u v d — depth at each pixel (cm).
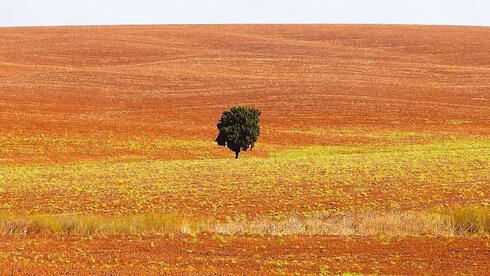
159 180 8338
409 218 5012
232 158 12656
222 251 4200
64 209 6475
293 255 4116
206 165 10062
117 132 15062
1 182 8225
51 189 7656
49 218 4900
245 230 4844
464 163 9581
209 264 3869
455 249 4300
